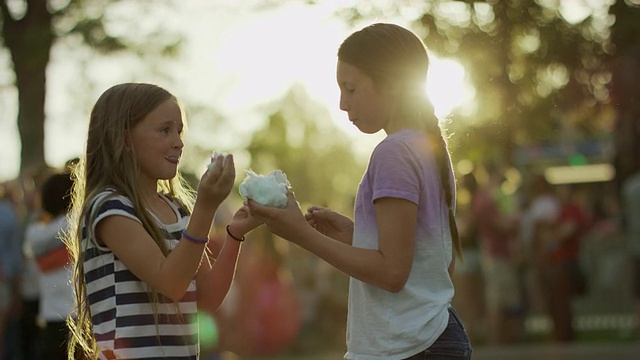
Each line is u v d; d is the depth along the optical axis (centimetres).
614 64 1041
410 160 392
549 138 1195
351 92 403
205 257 436
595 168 1967
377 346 392
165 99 425
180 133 438
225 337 970
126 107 420
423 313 390
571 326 1176
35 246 732
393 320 391
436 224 400
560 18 998
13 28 1192
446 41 969
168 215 430
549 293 1178
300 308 1332
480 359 1094
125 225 402
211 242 905
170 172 423
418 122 407
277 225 389
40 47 1161
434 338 389
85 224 411
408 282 393
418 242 395
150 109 421
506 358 1091
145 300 405
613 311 1340
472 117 1017
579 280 1175
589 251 1352
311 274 1377
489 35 974
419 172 393
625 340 1202
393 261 385
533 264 1179
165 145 421
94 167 424
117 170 416
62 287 732
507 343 1177
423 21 959
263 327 1244
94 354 429
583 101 1091
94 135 425
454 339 396
